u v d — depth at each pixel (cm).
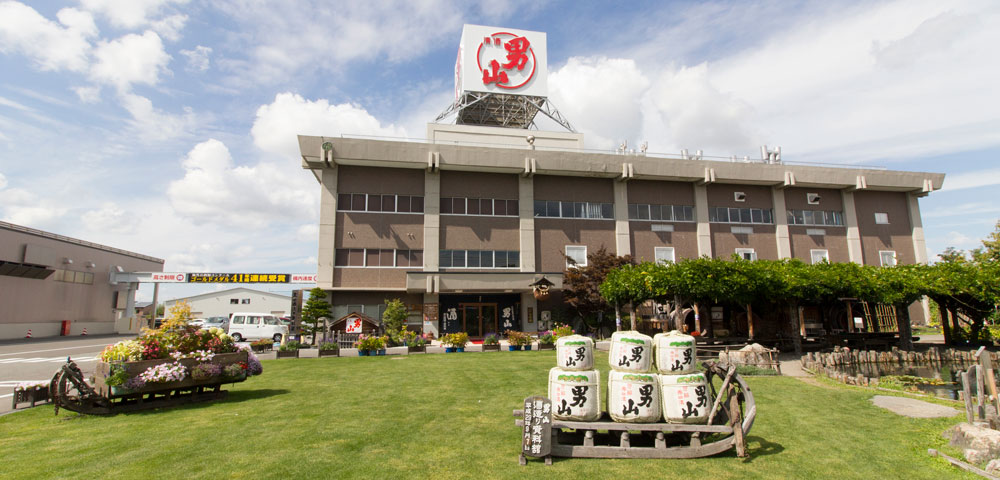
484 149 2978
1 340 3058
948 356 1872
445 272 2753
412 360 1748
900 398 1018
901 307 2145
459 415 852
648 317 2980
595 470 577
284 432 737
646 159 3183
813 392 1092
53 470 570
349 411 885
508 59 3675
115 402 911
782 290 1859
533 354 1930
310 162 2877
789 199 3453
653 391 659
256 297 5522
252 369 1059
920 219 3581
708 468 586
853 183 3422
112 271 4078
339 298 2839
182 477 550
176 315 1015
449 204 3025
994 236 2803
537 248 3081
